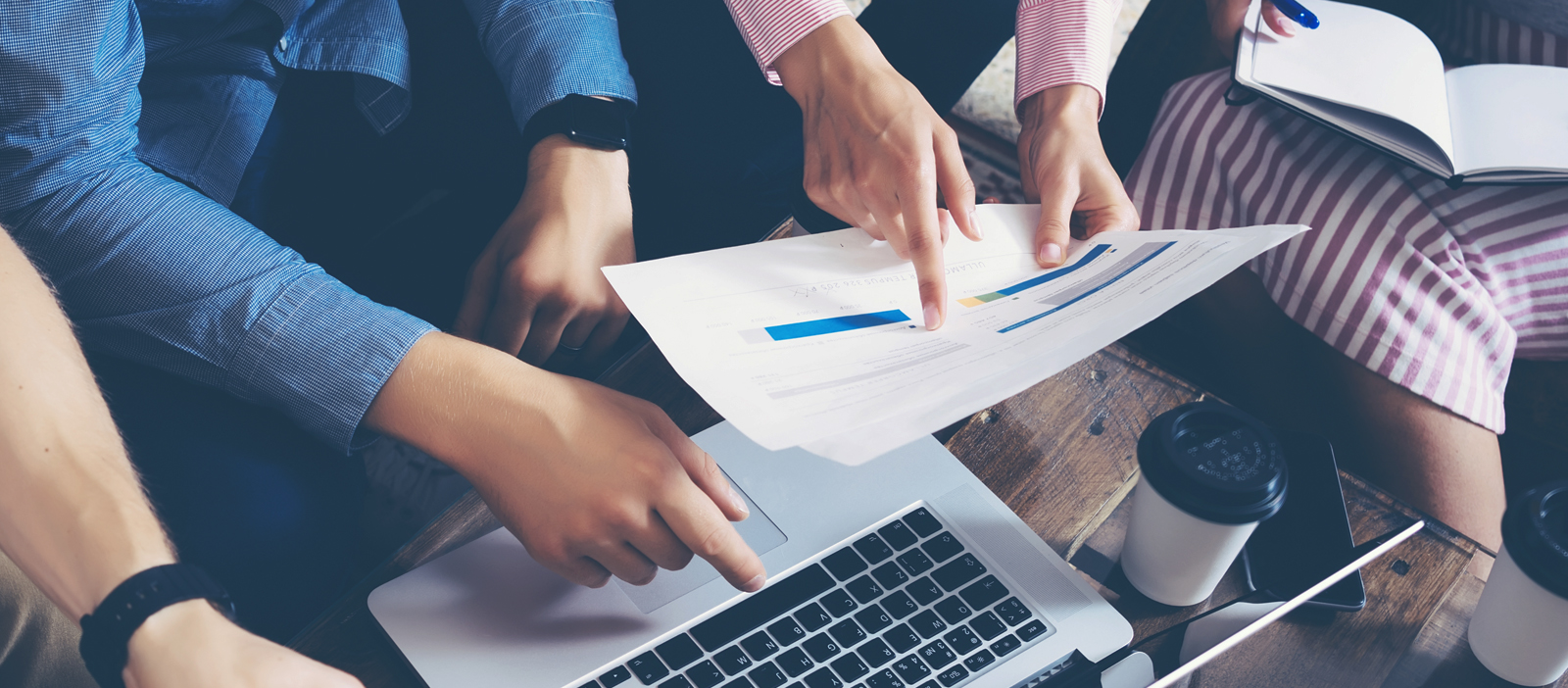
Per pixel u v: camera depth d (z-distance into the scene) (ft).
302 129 3.20
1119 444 2.25
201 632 1.20
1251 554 1.98
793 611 1.74
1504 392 3.76
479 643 1.68
